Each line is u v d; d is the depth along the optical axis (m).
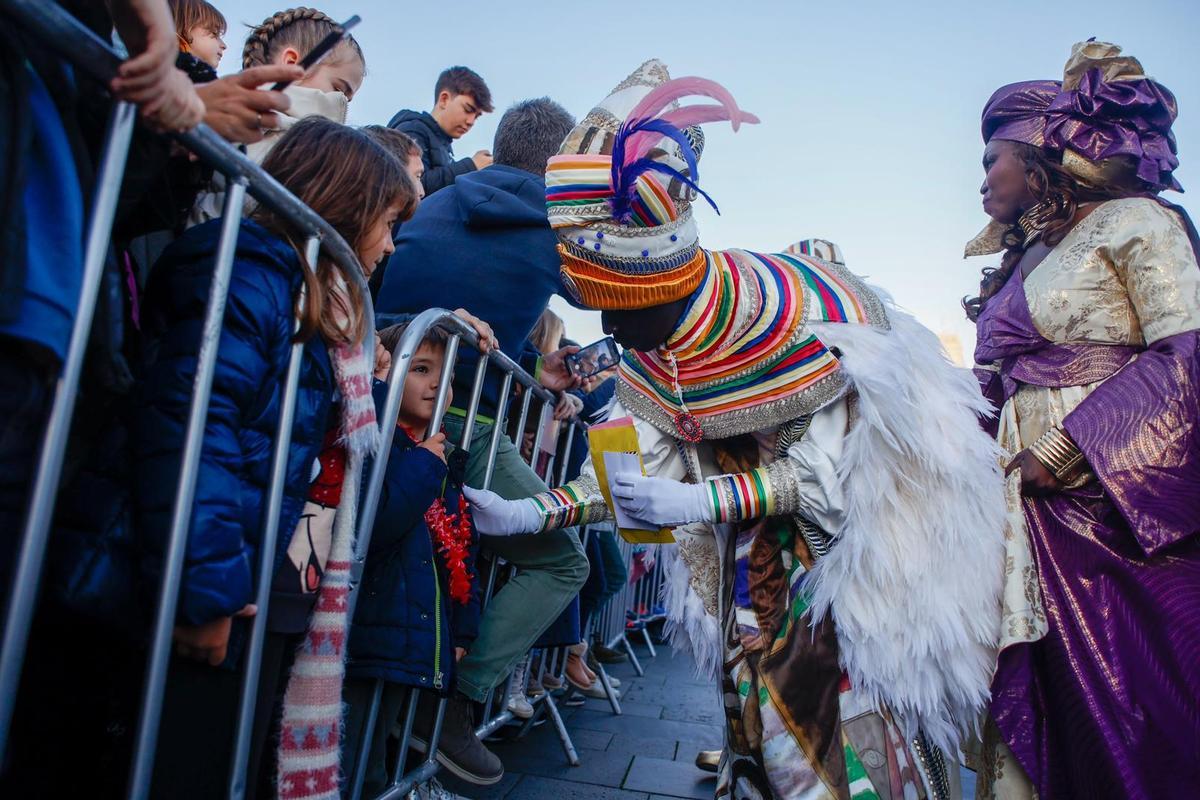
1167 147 2.13
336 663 1.33
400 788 1.82
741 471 1.85
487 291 2.40
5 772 1.06
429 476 1.72
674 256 1.61
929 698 1.59
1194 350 1.84
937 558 1.61
